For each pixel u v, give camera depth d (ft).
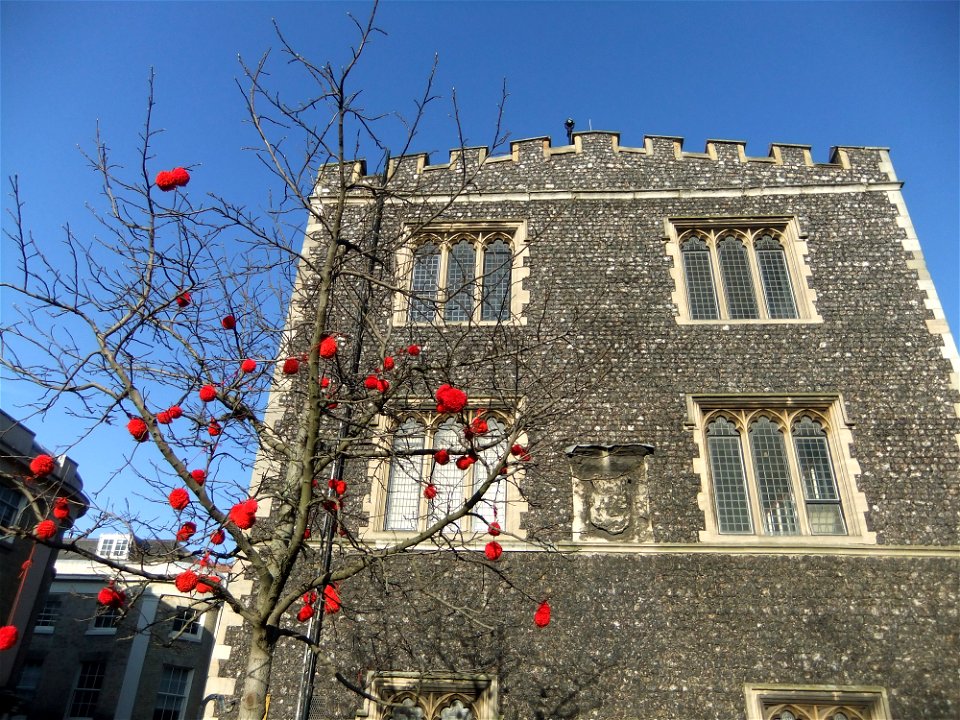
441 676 27.14
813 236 37.29
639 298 35.94
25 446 48.32
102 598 16.51
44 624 76.74
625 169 40.04
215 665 28.14
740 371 33.58
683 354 34.14
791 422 32.76
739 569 28.76
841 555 28.89
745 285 37.06
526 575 29.14
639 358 34.01
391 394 19.80
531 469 31.12
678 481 30.96
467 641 27.91
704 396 32.86
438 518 29.76
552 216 38.70
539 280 36.73
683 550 29.25
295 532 17.87
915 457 30.96
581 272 36.86
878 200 38.32
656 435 32.07
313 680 26.11
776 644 27.22
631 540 29.60
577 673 27.02
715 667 26.86
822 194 38.68
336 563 29.96
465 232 39.14
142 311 20.04
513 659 27.45
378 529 31.12
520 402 32.50
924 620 27.53
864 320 34.63
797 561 28.84
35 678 74.08
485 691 27.02
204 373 20.24
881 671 26.66
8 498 47.80
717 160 40.16
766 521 30.94
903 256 36.40
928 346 33.71
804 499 31.09
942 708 25.98
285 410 30.27
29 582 50.83
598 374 33.12
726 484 31.73
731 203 38.70
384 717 27.07
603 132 41.27
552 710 26.37
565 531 30.04
